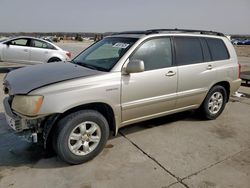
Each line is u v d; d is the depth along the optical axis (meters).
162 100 3.97
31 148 3.65
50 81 3.04
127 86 3.48
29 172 3.05
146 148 3.75
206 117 4.93
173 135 4.25
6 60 9.84
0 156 3.42
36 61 10.34
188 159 3.46
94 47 4.45
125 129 4.44
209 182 2.96
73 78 3.11
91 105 3.31
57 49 10.80
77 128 3.16
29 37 10.27
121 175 3.04
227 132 4.46
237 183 2.96
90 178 2.97
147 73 3.71
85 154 3.26
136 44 3.68
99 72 3.35
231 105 6.21
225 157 3.55
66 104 2.96
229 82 5.05
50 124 2.99
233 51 5.15
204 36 4.68
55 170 3.11
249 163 3.40
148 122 4.80
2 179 2.90
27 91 2.89
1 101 5.83
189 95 4.38
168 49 4.07
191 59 4.36
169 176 3.05
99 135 3.35
